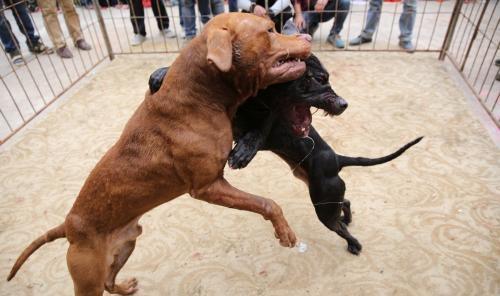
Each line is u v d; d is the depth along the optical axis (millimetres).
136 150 1836
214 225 3252
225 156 1808
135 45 6758
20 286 2840
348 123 4379
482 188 3408
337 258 2895
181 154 1753
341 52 6141
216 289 2748
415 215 3191
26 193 3668
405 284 2676
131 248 2402
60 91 5445
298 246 3004
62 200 3568
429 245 2936
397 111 4547
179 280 2826
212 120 1738
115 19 8180
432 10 7887
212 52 1476
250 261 2932
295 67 1652
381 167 3715
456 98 4734
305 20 5902
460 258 2824
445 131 4160
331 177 2332
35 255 3066
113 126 4578
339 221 2637
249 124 1971
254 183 3658
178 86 1715
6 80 5879
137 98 5133
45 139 4414
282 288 2723
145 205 1981
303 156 2232
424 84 5090
